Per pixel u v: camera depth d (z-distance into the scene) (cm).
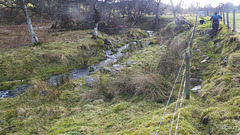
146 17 3909
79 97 596
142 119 387
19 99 629
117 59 1177
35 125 445
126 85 582
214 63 621
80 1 3244
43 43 1349
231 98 361
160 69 692
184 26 1590
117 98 542
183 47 872
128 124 378
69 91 663
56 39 1528
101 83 621
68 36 1706
